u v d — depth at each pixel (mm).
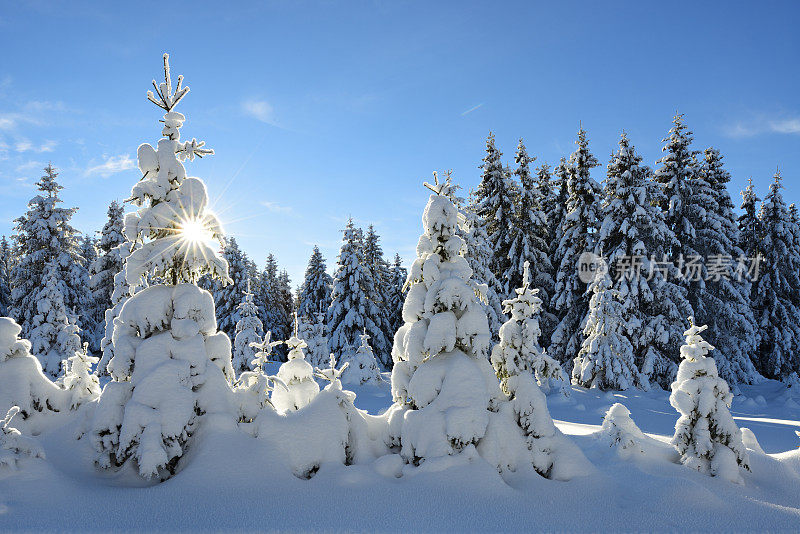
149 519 4645
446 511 5031
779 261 31703
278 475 5617
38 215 30969
